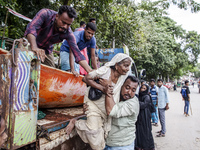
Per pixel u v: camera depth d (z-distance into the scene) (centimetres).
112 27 938
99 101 188
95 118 184
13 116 129
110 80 189
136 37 1132
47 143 160
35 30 196
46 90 210
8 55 128
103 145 191
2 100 130
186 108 827
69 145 192
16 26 578
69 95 250
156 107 634
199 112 902
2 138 128
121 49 524
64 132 181
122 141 202
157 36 1956
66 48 325
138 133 357
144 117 356
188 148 439
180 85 4131
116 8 909
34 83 148
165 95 524
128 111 190
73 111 246
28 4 600
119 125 197
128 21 926
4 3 454
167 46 2348
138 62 2131
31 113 144
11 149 128
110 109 179
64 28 203
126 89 197
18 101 133
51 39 236
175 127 622
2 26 570
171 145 457
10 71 129
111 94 177
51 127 160
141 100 376
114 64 186
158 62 2189
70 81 239
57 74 214
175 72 3269
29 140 142
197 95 1914
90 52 394
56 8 662
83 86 268
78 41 319
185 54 2934
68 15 192
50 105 238
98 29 844
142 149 354
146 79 2791
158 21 2688
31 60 144
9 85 129
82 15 734
